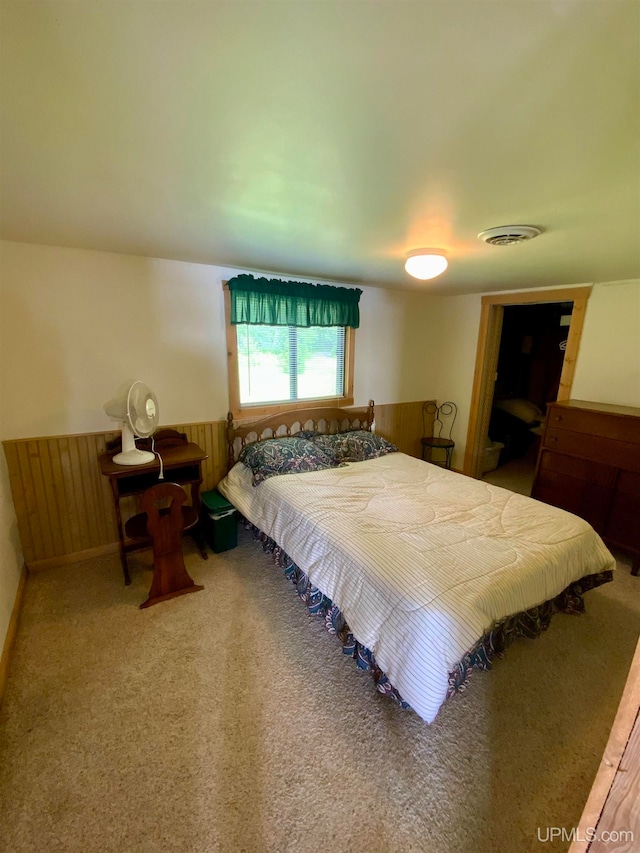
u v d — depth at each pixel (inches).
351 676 70.9
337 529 80.0
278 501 97.9
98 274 97.5
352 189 53.1
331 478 109.8
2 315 88.5
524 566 68.4
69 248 92.9
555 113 34.5
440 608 57.6
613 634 83.2
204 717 62.4
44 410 96.0
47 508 99.7
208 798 51.1
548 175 47.8
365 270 116.9
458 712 64.5
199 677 69.9
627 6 22.8
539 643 80.4
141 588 94.9
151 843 46.3
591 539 83.0
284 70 29.6
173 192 55.2
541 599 68.6
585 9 23.2
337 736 59.8
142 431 93.8
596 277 118.6
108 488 107.1
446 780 54.0
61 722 61.0
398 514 88.2
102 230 76.3
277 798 51.3
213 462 124.6
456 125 37.0
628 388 122.8
